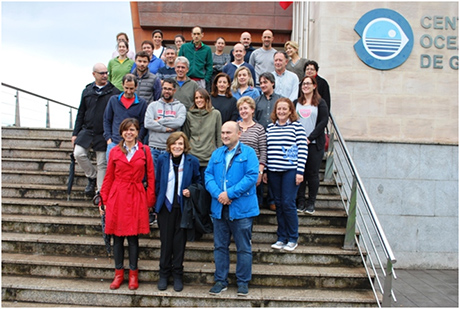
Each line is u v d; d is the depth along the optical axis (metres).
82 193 5.19
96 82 5.00
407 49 6.21
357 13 6.24
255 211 3.68
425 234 6.02
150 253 4.28
